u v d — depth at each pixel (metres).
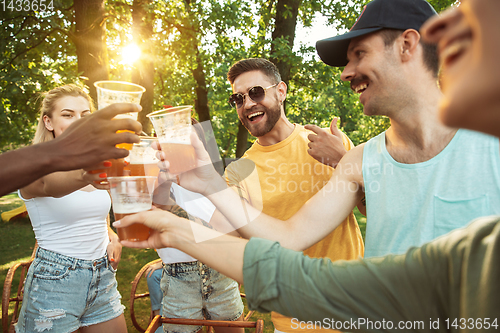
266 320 3.78
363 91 1.25
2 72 7.36
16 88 7.02
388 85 1.12
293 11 8.70
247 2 10.76
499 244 0.49
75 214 2.06
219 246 0.77
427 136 1.09
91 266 2.13
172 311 2.38
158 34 10.09
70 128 0.74
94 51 6.68
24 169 0.70
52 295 1.99
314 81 10.18
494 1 0.25
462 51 0.28
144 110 9.32
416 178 1.11
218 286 2.38
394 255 0.67
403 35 1.08
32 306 1.98
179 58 11.21
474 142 1.02
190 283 2.36
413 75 1.09
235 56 10.72
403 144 1.18
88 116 0.73
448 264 0.57
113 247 2.38
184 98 13.43
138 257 6.24
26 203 2.06
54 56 8.91
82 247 2.10
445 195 1.05
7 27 7.54
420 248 0.64
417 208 1.12
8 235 8.40
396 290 0.61
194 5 10.12
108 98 0.99
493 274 0.49
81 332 2.22
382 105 1.15
